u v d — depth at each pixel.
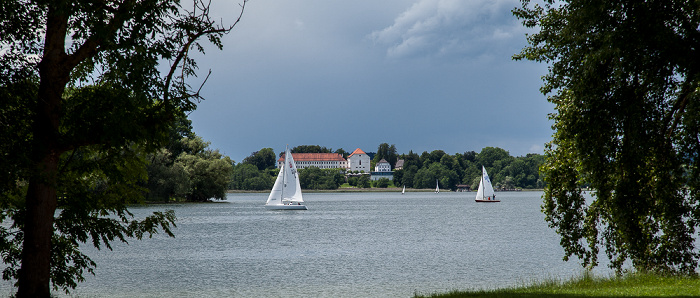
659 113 14.88
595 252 18.47
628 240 15.90
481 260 32.06
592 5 13.38
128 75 13.08
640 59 13.43
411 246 39.94
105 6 12.87
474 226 60.44
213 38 14.84
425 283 24.62
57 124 14.29
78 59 14.09
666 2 13.25
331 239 45.44
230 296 21.92
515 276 26.30
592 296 14.00
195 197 101.81
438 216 80.19
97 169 15.22
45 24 14.21
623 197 15.34
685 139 14.04
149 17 13.17
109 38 12.90
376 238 46.25
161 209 79.38
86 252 35.47
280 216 77.31
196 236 47.19
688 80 13.56
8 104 13.52
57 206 15.52
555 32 16.62
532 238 45.66
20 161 13.04
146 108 14.35
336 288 23.55
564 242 18.69
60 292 22.33
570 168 17.78
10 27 13.07
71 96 14.90
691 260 16.48
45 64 14.01
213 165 93.56
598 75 14.30
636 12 13.24
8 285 22.84
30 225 14.05
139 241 42.53
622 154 14.94
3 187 13.40
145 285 24.20
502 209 104.19
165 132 14.70
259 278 26.08
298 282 24.98
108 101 13.91
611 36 12.98
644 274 17.05
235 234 49.38
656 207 16.16
